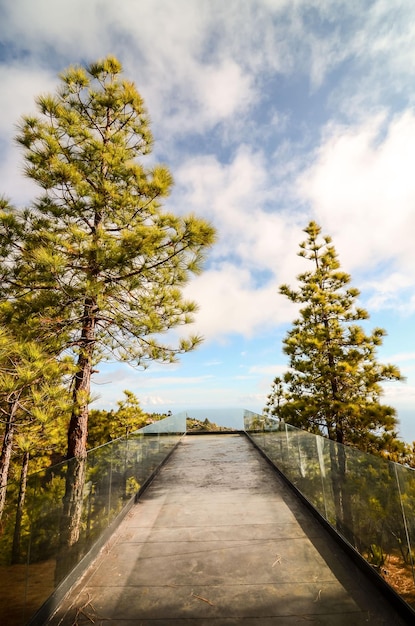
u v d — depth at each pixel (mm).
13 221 4207
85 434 4715
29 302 4379
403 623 2332
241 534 3855
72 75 5590
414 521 2328
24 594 2273
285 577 2949
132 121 6086
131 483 4945
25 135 4645
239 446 10133
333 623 2352
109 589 2840
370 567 2889
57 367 4148
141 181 4629
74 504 3096
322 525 4043
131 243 4215
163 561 3293
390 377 8141
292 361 9711
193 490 5613
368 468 3010
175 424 10320
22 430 5484
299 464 5121
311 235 11141
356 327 9102
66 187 4746
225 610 2523
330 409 8258
